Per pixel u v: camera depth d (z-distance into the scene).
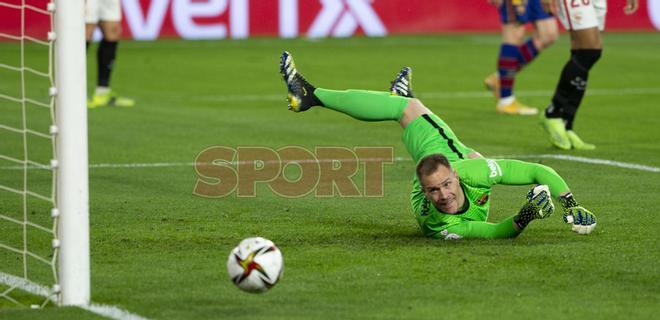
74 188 16.42
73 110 16.38
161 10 73.06
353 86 52.28
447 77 57.28
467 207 20.91
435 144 22.20
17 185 28.31
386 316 15.88
